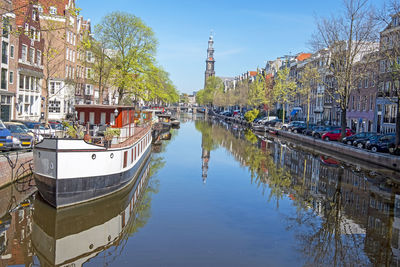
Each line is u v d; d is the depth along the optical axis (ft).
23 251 33.24
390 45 84.53
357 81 108.06
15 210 42.80
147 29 117.70
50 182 42.09
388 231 39.96
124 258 32.12
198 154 98.02
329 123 172.04
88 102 164.66
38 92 115.75
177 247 34.76
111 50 119.96
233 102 310.45
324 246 35.29
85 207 45.03
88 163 43.78
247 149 109.09
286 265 31.35
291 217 44.37
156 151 103.24
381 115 126.62
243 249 34.40
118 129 53.26
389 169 75.82
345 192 56.49
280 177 67.72
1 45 88.38
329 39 104.83
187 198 52.42
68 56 138.82
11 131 60.85
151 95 133.69
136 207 47.21
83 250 33.81
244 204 49.70
